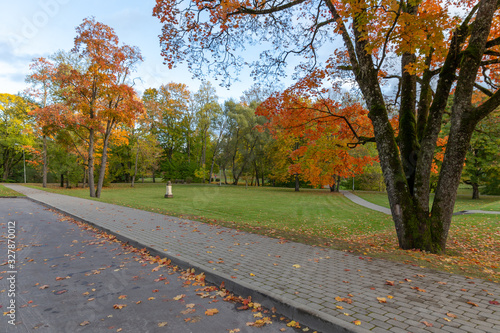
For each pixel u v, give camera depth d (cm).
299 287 404
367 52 646
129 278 481
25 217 1166
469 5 878
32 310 357
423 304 345
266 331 309
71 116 2228
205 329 312
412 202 679
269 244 691
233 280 431
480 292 382
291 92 880
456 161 643
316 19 891
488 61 662
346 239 909
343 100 1046
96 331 307
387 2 570
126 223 986
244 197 2705
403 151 724
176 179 5247
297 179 3997
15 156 4722
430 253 620
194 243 698
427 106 744
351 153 2972
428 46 577
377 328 287
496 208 1562
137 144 4341
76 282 459
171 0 761
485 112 612
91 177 2355
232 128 3269
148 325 321
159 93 4966
